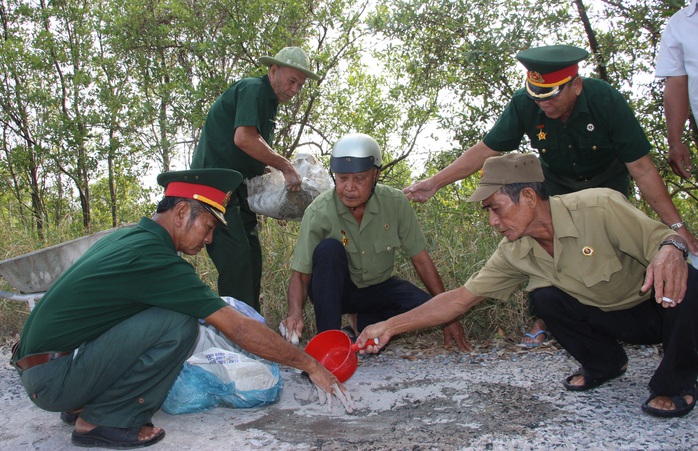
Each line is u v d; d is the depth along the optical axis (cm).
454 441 252
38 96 841
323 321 358
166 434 271
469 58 541
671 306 250
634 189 514
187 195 265
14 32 913
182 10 735
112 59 808
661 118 514
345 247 388
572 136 367
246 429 277
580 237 280
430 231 513
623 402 288
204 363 300
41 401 251
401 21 581
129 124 779
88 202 911
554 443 245
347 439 260
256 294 464
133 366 252
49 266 404
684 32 366
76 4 899
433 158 600
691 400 267
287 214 434
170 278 253
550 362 369
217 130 422
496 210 279
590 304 294
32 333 248
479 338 445
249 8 704
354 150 350
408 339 446
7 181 904
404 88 721
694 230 488
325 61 734
